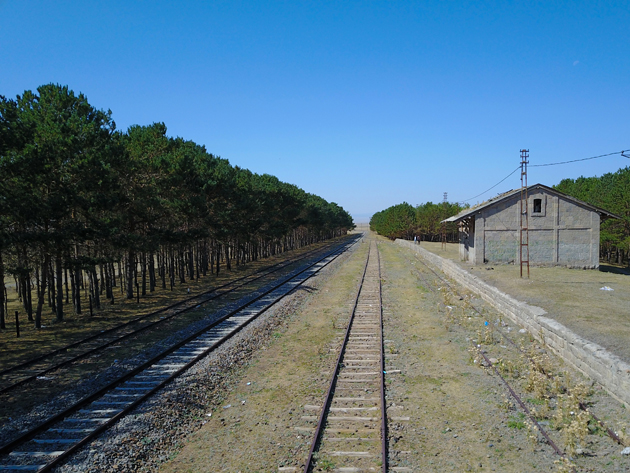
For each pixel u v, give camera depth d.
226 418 9.41
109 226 19.89
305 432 8.57
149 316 20.00
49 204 16.92
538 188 30.42
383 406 9.29
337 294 25.80
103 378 11.62
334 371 11.62
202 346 14.69
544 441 7.96
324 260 50.12
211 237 33.94
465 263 32.66
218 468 7.38
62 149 17.88
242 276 35.84
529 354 12.50
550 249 30.39
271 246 60.22
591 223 30.06
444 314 19.31
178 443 8.33
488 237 31.11
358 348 14.27
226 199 34.22
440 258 39.00
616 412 8.80
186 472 7.31
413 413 9.34
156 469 7.44
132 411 9.50
